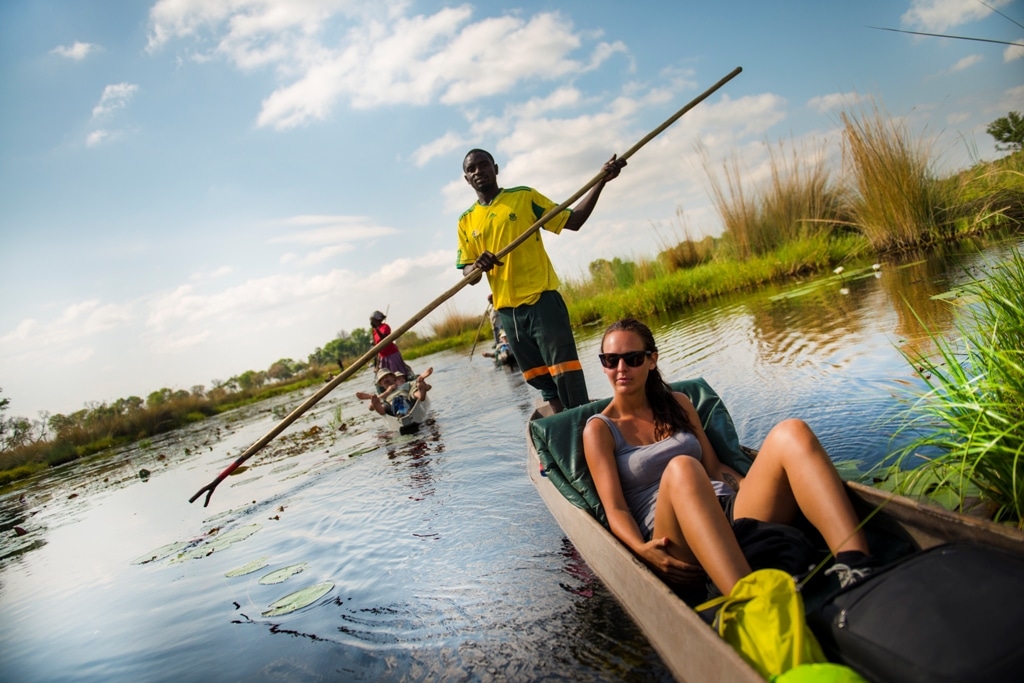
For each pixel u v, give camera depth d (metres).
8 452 20.08
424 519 4.75
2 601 5.52
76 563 6.23
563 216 5.02
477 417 8.34
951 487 3.00
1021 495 2.65
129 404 25.06
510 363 13.38
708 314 11.49
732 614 1.84
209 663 3.30
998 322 3.34
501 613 3.06
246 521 6.09
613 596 2.89
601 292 19.44
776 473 2.33
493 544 3.92
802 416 4.63
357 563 4.22
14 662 3.97
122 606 4.55
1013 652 1.38
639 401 2.97
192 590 4.52
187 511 7.29
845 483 2.40
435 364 18.59
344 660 3.01
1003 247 7.41
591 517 3.12
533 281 5.00
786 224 14.51
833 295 9.14
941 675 1.41
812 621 1.85
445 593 3.44
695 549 2.24
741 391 5.69
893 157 10.79
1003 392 2.91
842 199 13.81
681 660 2.07
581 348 11.59
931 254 9.45
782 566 2.18
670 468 2.38
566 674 2.45
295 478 7.48
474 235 5.17
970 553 1.72
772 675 1.68
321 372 35.38
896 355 5.30
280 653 3.23
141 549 6.10
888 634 1.58
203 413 26.55
